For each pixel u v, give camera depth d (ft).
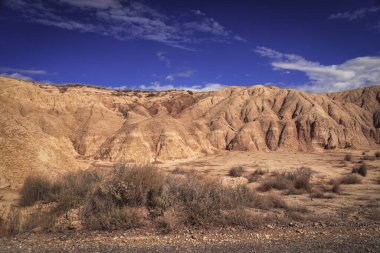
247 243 33.45
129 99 349.82
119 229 37.63
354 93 374.22
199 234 36.42
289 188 80.28
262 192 78.43
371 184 94.48
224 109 321.93
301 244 33.24
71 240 33.99
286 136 264.11
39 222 38.11
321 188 85.20
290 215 47.01
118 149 182.39
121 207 41.73
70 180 50.14
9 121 74.64
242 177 103.30
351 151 245.45
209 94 383.65
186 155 193.67
